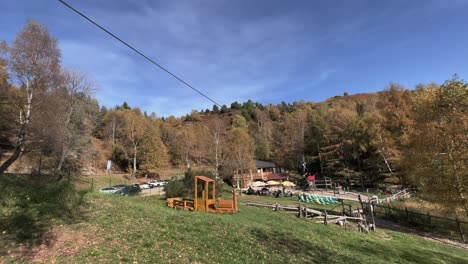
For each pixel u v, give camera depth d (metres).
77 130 40.34
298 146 72.75
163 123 89.62
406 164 25.17
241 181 48.72
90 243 8.42
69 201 12.45
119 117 74.06
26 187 13.55
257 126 107.44
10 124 32.56
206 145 62.59
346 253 11.66
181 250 8.57
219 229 11.68
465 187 17.91
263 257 8.91
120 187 36.03
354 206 30.23
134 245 8.53
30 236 8.38
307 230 15.77
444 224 20.36
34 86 31.30
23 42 30.84
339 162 58.62
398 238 17.22
